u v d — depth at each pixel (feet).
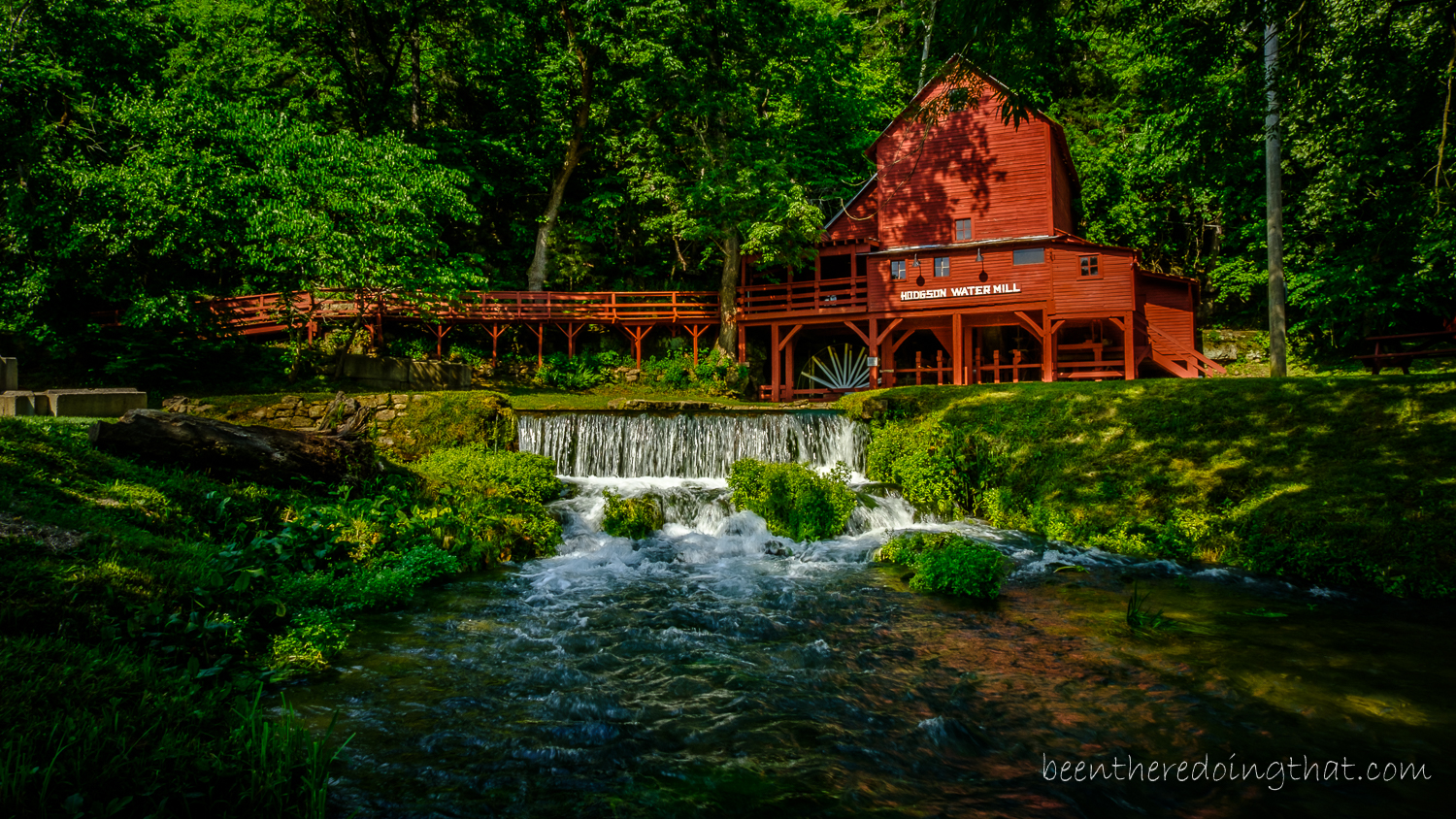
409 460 48.19
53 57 69.62
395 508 35.81
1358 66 36.09
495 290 102.47
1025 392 53.42
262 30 94.99
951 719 19.03
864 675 22.34
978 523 45.37
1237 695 20.89
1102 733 18.57
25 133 65.36
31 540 20.15
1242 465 42.42
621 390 94.07
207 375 78.07
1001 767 16.87
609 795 15.31
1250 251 103.14
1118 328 88.28
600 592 31.65
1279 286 64.64
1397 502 36.45
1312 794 15.75
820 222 88.69
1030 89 32.91
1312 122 40.75
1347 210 69.97
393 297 81.46
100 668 15.85
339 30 94.68
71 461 27.48
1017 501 46.01
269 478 34.12
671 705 19.97
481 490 41.96
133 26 76.69
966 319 90.02
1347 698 20.72
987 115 87.40
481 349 98.37
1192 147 42.19
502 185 108.58
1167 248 114.42
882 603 30.40
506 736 17.87
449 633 25.61
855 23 117.08
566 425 52.90
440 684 20.98
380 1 91.25
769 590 32.30
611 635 25.86
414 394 50.93
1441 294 77.00
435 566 32.60
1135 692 21.09
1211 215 104.83
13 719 13.34
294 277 75.66
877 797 15.48
